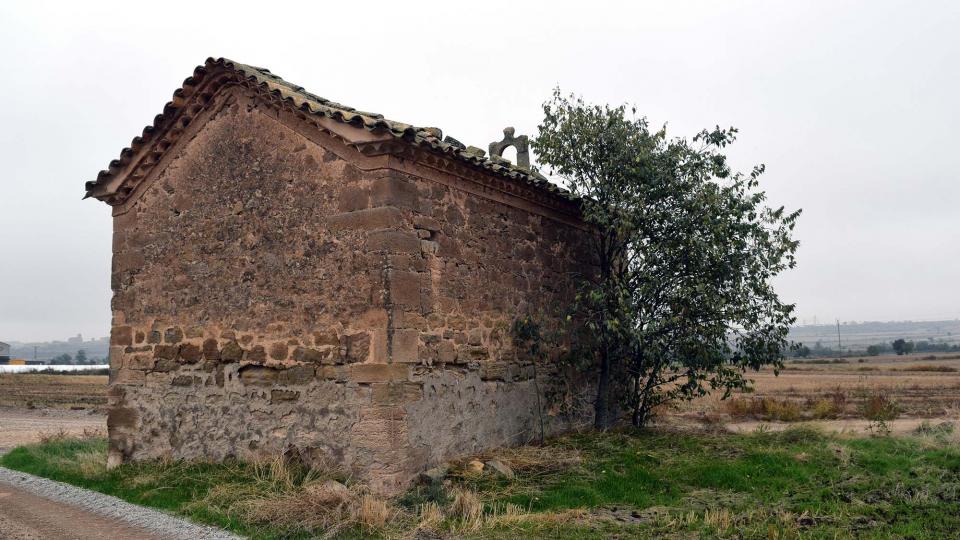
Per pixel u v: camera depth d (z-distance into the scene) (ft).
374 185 27.27
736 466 29.84
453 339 29.76
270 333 29.55
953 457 32.40
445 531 22.15
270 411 29.12
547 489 26.96
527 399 34.55
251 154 31.22
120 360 34.68
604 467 30.14
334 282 27.91
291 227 29.50
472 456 30.01
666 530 22.18
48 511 25.39
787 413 57.82
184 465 30.45
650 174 35.55
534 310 35.63
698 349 36.06
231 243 31.40
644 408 41.24
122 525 23.32
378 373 26.20
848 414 61.36
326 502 23.53
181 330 32.63
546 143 37.60
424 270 28.40
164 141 33.96
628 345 37.22
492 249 32.91
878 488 27.25
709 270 35.68
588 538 21.30
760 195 37.50
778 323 37.68
